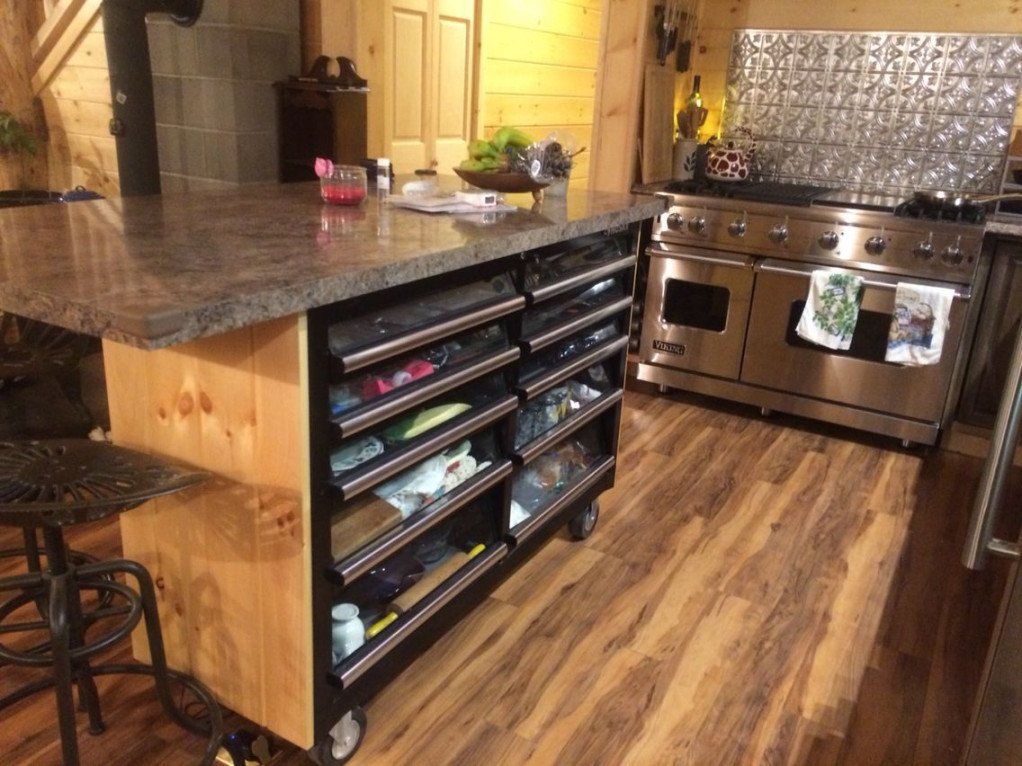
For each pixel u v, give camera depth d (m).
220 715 1.54
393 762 1.70
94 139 4.06
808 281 3.35
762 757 1.75
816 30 3.81
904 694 1.96
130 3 2.84
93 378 2.85
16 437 1.68
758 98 4.00
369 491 1.65
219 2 3.16
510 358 1.89
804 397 3.52
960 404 3.37
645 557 2.51
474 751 1.73
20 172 4.15
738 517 2.79
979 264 3.17
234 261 1.40
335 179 2.06
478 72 4.45
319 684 1.55
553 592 2.31
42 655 1.34
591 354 2.28
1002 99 3.54
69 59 3.99
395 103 3.87
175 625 1.70
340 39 3.51
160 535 1.64
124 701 1.81
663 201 2.45
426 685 1.92
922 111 3.69
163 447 1.57
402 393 1.56
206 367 1.44
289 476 1.40
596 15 5.57
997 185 3.62
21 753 1.66
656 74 3.70
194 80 3.35
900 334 3.18
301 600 1.47
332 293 1.31
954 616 2.28
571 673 1.98
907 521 2.80
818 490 3.01
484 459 1.97
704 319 3.66
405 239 1.66
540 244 1.85
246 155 3.37
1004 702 1.24
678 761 1.73
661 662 2.04
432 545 1.94
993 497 1.23
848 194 3.67
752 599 2.32
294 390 1.34
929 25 3.60
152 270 1.31
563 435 2.21
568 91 5.45
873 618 2.25
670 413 3.70
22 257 1.37
